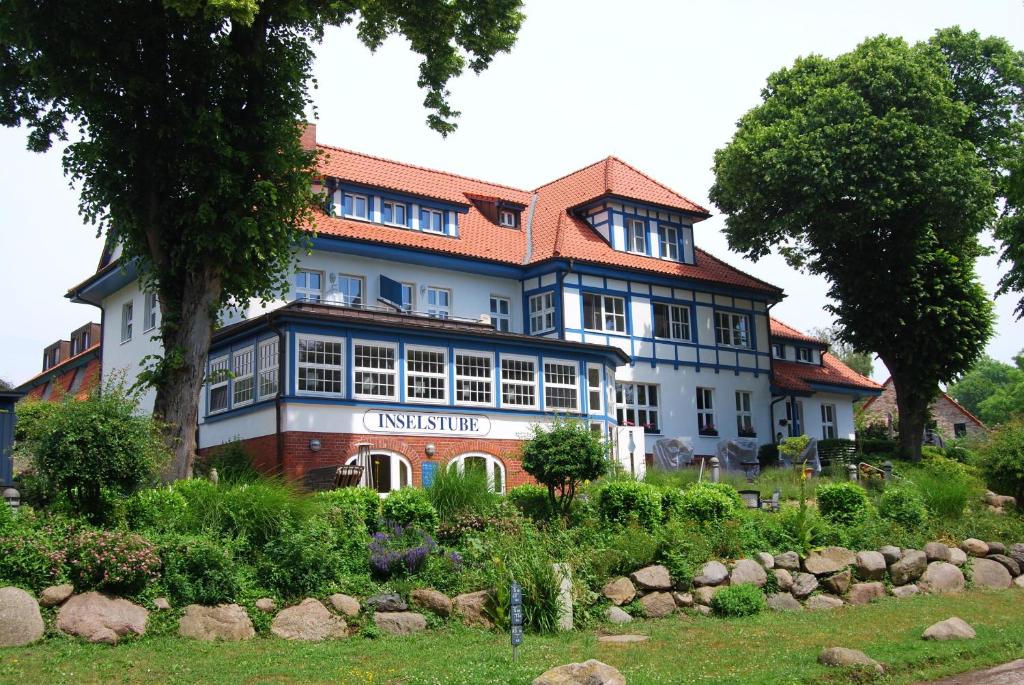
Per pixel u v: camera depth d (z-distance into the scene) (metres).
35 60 17.03
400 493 15.77
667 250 36.00
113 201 18.56
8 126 18.77
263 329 22.94
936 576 17.14
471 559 14.45
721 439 35.81
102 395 13.27
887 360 37.16
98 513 12.76
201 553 11.91
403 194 30.56
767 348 38.41
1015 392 78.31
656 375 34.19
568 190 36.84
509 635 12.51
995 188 34.38
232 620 11.55
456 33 21.30
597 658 11.05
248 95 18.83
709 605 14.51
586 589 13.91
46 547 11.27
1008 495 22.28
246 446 23.09
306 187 19.39
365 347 23.25
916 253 35.16
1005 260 28.75
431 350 24.33
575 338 31.88
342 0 18.77
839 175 33.09
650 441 33.44
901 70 33.97
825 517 18.75
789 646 11.92
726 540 16.08
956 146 33.78
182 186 18.58
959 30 37.00
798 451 26.73
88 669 9.59
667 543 15.13
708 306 36.59
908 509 19.27
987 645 11.88
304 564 12.68
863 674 10.27
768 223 36.50
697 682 9.82
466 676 9.86
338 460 22.19
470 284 31.84
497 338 25.42
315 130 30.61
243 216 18.23
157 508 13.30
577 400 27.28
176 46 17.69
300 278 27.98
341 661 10.53
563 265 31.94
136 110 18.27
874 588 16.14
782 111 36.62
